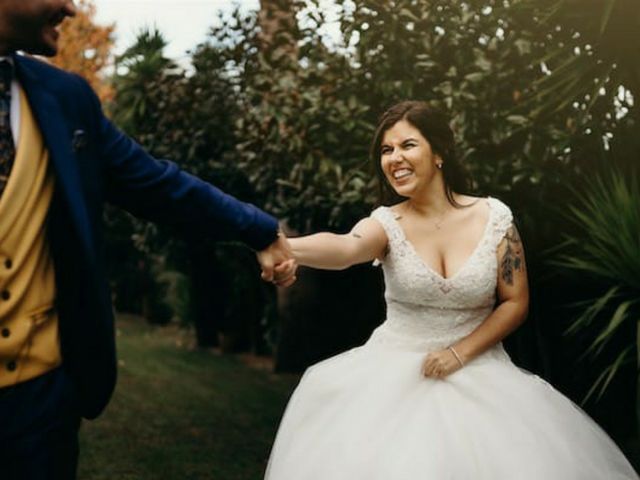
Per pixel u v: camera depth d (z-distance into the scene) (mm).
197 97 9836
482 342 3289
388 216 3375
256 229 2732
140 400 9008
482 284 3293
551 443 3121
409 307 3379
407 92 6230
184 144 9898
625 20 4996
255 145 7418
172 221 2598
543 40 5758
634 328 4941
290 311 10078
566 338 6109
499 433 3090
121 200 2555
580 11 5117
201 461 6637
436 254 3342
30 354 2299
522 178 5609
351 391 3279
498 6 5859
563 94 5176
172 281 16734
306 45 6820
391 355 3357
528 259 5789
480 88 5922
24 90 2312
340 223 6988
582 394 6195
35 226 2287
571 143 5594
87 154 2375
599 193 5055
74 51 14133
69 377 2396
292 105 6863
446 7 6031
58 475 2361
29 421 2293
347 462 3039
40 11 2246
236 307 12523
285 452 3293
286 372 10398
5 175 2250
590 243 5352
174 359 11867
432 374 3252
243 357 12094
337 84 6695
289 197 7605
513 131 5711
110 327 2408
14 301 2254
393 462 2979
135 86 10344
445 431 3076
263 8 7672
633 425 6156
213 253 12055
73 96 2383
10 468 2295
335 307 9812
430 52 6164
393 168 3309
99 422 7953
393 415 3152
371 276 9469
